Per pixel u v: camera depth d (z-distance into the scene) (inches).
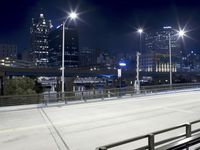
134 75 4655.5
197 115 761.0
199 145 391.2
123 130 571.5
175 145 231.9
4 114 805.2
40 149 443.8
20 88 1995.6
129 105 997.2
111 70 4439.0
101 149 213.8
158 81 5324.8
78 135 531.2
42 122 668.1
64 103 1056.2
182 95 1425.9
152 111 837.8
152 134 268.1
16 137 520.1
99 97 1248.2
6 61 6067.9
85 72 4200.3
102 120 685.9
